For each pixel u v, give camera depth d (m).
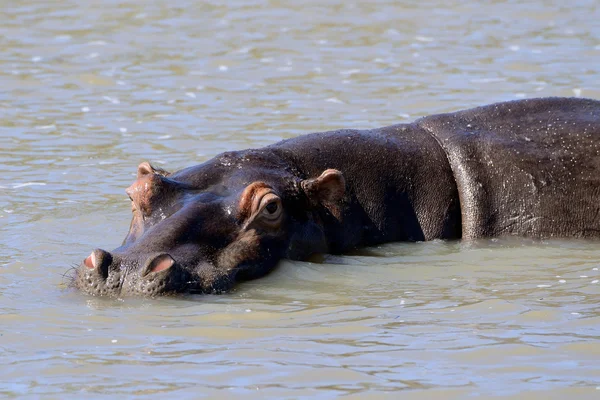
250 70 61.31
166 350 23.97
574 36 67.56
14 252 32.19
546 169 33.81
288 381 22.14
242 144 46.16
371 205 32.66
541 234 33.53
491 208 33.50
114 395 21.53
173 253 28.12
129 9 79.62
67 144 47.12
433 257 31.83
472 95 53.78
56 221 35.94
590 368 22.55
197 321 25.84
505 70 59.06
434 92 54.78
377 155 33.25
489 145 34.12
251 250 29.27
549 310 26.39
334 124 49.06
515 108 35.75
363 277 29.77
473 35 69.19
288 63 62.88
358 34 70.62
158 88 57.50
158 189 29.52
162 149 45.91
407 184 33.38
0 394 21.66
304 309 26.88
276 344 24.33
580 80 55.91
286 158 32.16
